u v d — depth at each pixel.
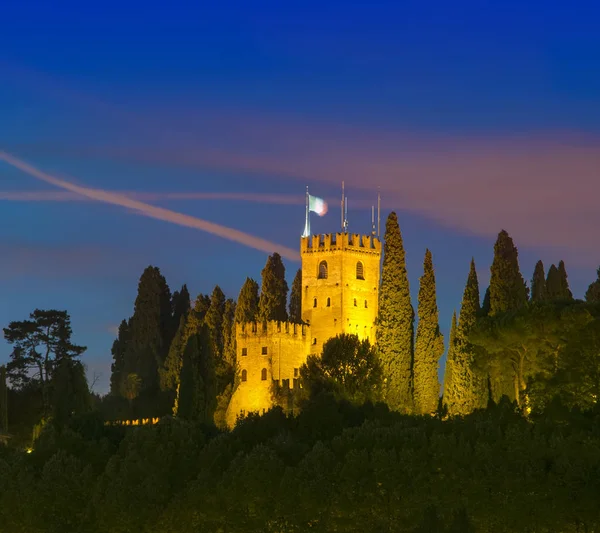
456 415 138.75
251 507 116.00
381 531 111.56
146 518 119.81
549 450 110.75
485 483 109.75
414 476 112.62
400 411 165.62
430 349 173.50
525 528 107.38
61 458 128.00
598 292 155.88
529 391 127.81
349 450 119.06
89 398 166.00
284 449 123.69
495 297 159.75
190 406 176.50
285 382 184.12
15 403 198.12
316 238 198.12
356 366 170.12
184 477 124.12
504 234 161.88
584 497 105.94
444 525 107.06
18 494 125.19
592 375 124.62
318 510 114.00
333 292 195.88
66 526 122.94
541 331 131.50
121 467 123.75
